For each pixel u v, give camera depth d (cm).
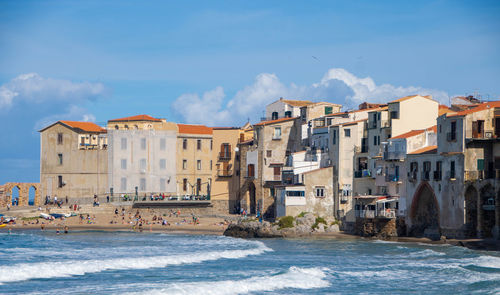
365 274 7606
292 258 8856
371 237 11188
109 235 12050
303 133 13662
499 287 6906
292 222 11781
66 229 12356
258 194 14012
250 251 9338
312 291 6712
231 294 6456
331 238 11288
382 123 11662
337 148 12188
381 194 11419
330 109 14088
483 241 9250
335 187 12156
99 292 6319
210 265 8169
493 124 9700
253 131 14462
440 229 10069
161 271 7650
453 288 6875
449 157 9875
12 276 7038
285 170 12912
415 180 10612
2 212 13712
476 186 9438
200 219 14138
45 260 8238
